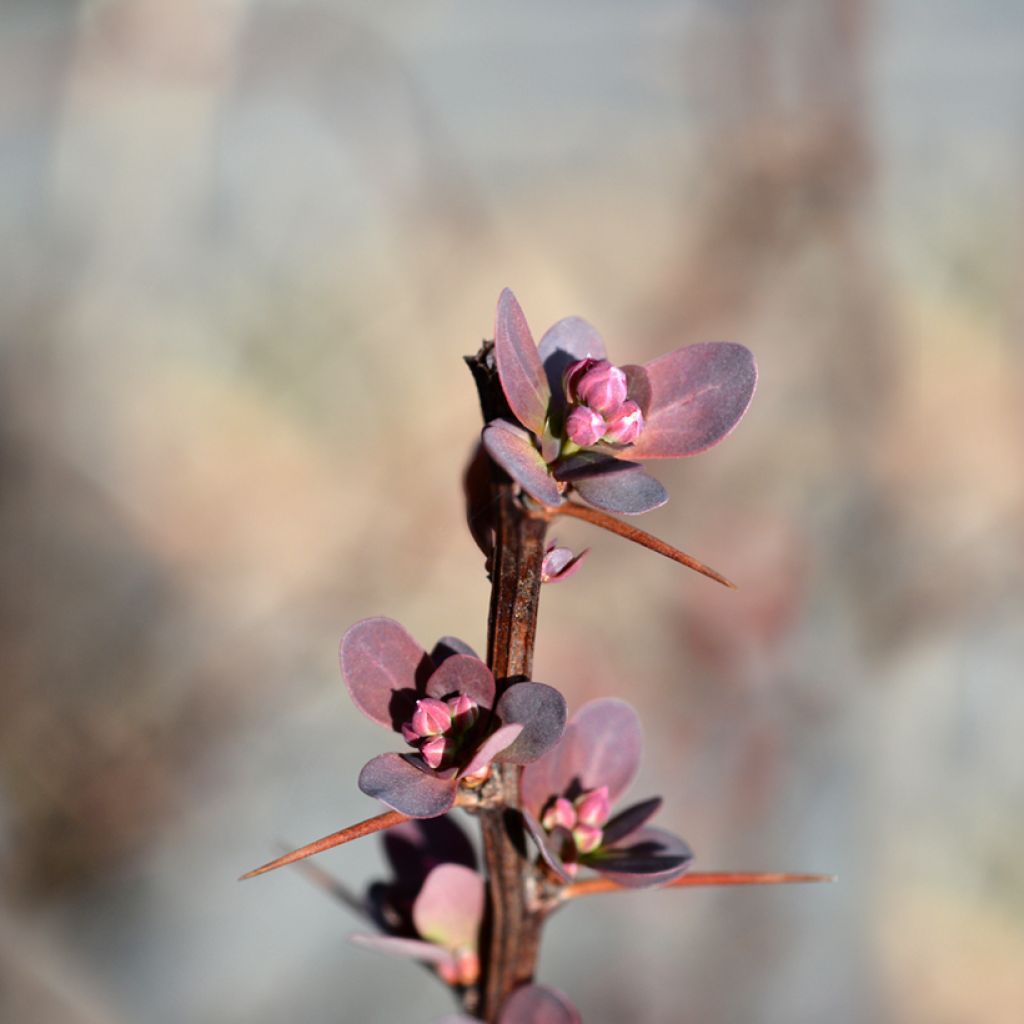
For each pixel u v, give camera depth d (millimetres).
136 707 472
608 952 426
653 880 200
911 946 433
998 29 588
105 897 443
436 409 545
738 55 500
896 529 478
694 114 543
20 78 510
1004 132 557
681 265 513
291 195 575
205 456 543
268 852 460
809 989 420
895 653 469
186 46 509
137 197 542
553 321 553
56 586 510
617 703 205
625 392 195
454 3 626
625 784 205
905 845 451
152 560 518
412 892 209
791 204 496
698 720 457
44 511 531
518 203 581
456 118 602
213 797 464
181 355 557
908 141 552
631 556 473
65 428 551
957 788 459
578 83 608
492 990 203
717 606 467
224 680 483
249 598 505
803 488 484
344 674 196
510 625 195
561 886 202
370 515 518
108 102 517
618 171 582
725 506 479
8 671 476
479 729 195
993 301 514
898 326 499
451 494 521
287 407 553
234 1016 426
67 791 450
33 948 428
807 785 455
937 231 528
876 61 517
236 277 571
